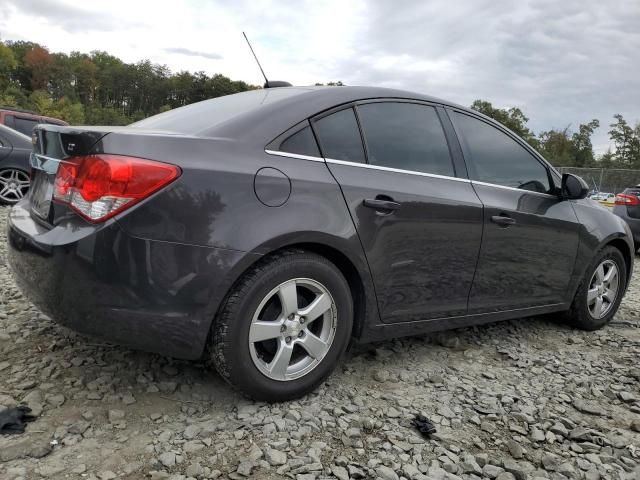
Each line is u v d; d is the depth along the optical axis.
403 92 3.15
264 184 2.37
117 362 2.85
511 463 2.24
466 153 3.31
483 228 3.19
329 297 2.59
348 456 2.19
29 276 2.32
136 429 2.26
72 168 2.24
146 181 2.15
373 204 2.68
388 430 2.41
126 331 2.19
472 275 3.20
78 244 2.13
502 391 2.93
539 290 3.68
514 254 3.41
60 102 90.81
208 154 2.32
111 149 2.18
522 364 3.36
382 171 2.83
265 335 2.41
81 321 2.21
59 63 132.62
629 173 22.77
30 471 1.93
